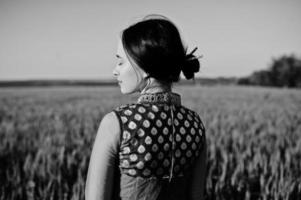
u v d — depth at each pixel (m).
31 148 5.93
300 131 7.76
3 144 5.89
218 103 15.88
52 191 3.42
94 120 9.96
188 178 1.24
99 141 1.10
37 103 16.67
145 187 1.10
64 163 4.47
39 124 9.61
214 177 3.94
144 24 1.13
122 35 1.16
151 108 1.13
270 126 8.40
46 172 4.11
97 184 1.09
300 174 4.12
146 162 1.09
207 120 9.15
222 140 6.27
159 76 1.13
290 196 3.38
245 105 15.02
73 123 9.09
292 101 16.88
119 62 1.20
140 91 1.20
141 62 1.10
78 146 5.43
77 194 3.09
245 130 8.11
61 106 14.98
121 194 1.11
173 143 1.14
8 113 12.63
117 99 18.72
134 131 1.09
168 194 1.14
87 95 21.83
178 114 1.18
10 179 3.97
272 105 14.99
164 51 1.10
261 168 4.21
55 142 5.93
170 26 1.14
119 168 1.11
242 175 3.95
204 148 1.29
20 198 3.70
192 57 1.22
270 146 5.77
